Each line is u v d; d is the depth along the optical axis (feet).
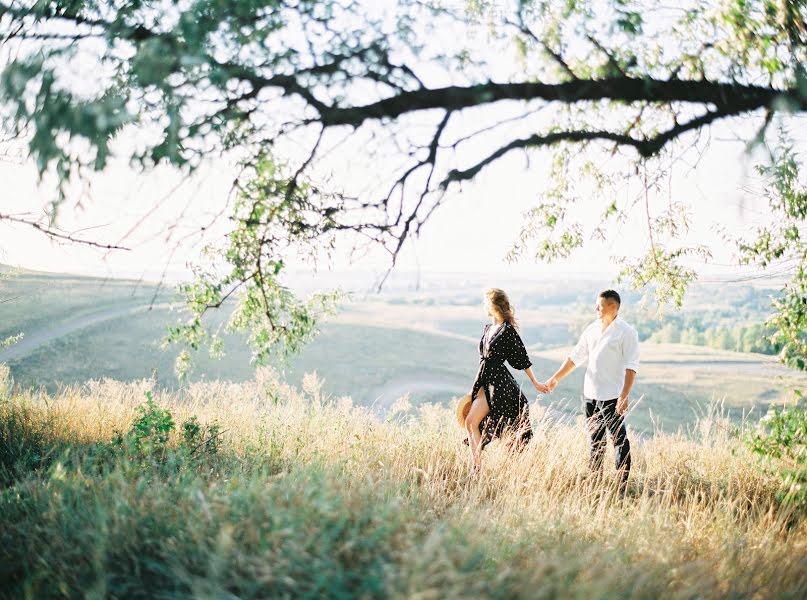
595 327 19.20
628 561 10.25
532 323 428.15
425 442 18.76
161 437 16.30
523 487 15.25
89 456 15.05
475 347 179.63
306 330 15.96
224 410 21.85
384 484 12.31
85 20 10.65
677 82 10.63
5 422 17.62
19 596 8.15
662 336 215.72
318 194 12.25
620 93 10.69
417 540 9.36
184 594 7.85
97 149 8.90
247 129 10.59
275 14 10.03
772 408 15.64
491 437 18.03
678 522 13.28
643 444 21.08
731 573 10.31
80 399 23.81
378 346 166.91
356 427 19.98
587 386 18.92
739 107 10.43
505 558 9.18
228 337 130.72
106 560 8.45
